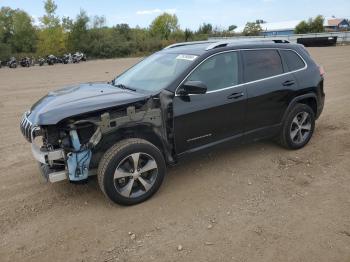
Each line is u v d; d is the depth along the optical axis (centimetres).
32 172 502
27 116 409
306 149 553
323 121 712
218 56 453
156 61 499
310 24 6969
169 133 412
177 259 309
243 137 486
